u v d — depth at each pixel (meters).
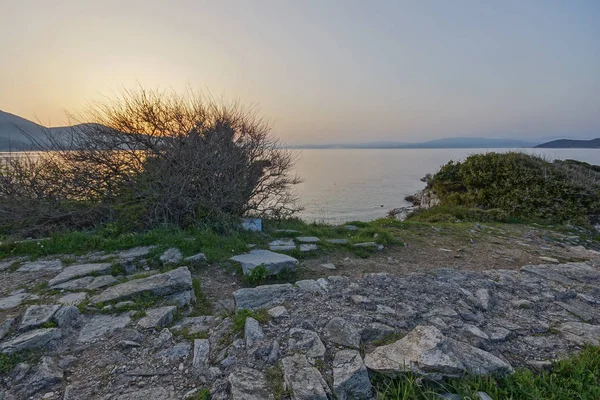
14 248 5.20
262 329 3.04
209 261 5.06
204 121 7.22
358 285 4.19
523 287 4.50
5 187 6.05
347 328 3.08
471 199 12.82
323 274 5.07
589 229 10.32
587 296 4.27
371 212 16.12
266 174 7.90
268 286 4.05
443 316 3.46
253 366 2.58
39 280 4.20
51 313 3.13
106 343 2.90
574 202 11.26
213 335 3.05
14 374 2.47
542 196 11.46
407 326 3.22
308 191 23.50
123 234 5.97
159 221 6.45
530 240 8.16
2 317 3.22
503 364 2.67
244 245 5.75
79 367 2.61
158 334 3.08
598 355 2.84
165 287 3.82
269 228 7.23
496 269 5.59
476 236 8.25
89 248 5.36
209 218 6.57
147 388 2.40
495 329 3.31
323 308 3.51
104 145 6.59
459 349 2.81
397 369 2.51
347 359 2.64
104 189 6.69
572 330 3.35
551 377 2.59
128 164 6.70
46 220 6.29
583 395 2.40
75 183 6.48
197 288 4.23
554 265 5.62
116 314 3.37
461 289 4.22
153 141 6.84
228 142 7.27
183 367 2.64
